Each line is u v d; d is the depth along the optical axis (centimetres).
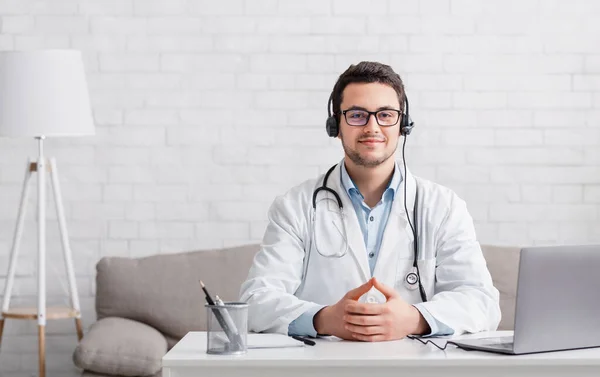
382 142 249
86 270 419
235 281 386
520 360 190
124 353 340
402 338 223
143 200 420
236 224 420
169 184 420
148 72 419
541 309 196
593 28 420
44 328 405
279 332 232
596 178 420
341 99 251
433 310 228
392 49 418
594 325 205
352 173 262
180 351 199
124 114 419
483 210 420
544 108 420
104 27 418
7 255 418
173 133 419
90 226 419
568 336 201
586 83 420
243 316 196
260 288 246
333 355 193
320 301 258
